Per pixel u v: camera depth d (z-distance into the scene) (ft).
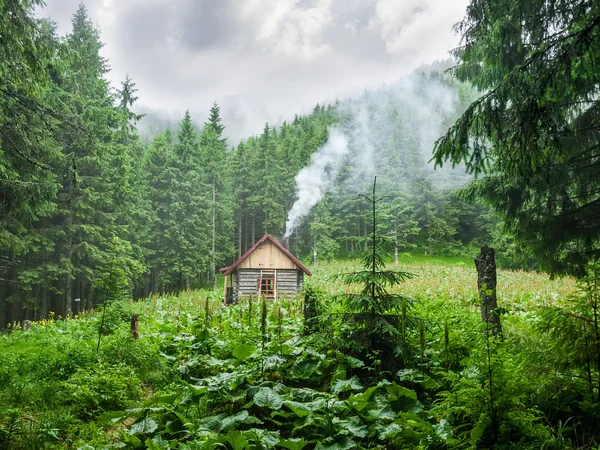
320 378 20.74
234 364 22.74
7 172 39.24
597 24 16.43
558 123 23.84
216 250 163.22
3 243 48.75
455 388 15.02
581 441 12.81
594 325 13.24
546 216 28.12
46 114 40.04
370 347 20.34
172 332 36.01
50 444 16.74
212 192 162.61
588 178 27.53
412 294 60.95
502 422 12.95
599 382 12.95
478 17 28.71
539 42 26.04
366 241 22.17
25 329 51.67
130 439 15.42
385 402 16.17
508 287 67.05
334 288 74.74
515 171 21.38
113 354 26.91
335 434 14.21
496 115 21.02
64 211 77.71
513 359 15.33
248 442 14.15
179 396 19.74
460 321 24.97
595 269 13.98
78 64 89.10
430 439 13.33
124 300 41.27
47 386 21.52
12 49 31.45
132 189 100.42
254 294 79.97
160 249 129.49
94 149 80.59
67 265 76.48
